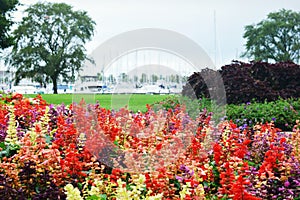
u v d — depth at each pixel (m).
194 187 4.04
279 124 10.09
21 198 4.03
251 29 46.91
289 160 5.36
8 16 35.44
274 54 45.50
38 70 38.03
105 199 4.06
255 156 5.88
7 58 37.81
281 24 44.28
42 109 7.59
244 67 13.59
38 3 39.62
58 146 5.26
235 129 6.34
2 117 6.48
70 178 4.46
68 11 40.12
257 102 12.56
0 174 4.12
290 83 13.33
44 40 39.06
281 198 4.65
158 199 3.55
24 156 4.51
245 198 3.72
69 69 38.09
